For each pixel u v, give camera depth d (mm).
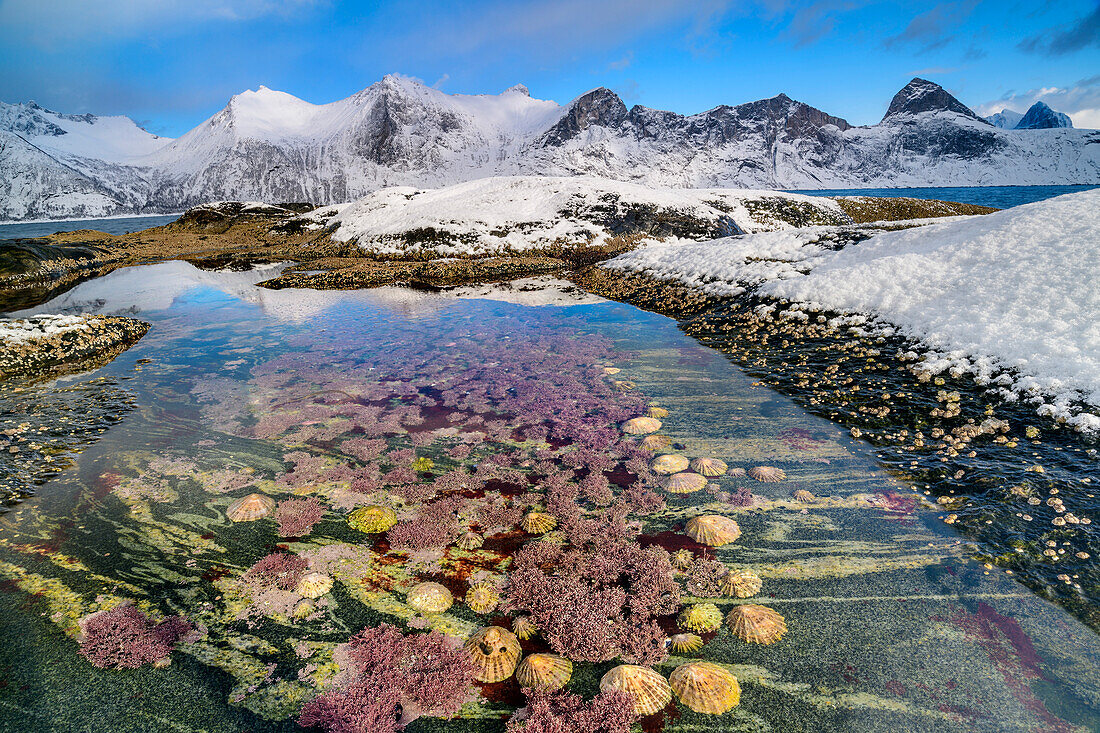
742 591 4875
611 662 4188
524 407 9750
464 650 4281
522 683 3975
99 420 9422
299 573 5277
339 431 8867
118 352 14234
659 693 3857
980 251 12711
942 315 10867
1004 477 6293
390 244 40781
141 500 6742
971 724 3525
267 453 8086
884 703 3729
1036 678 3846
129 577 5270
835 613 4582
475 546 5727
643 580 5051
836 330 12391
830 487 6629
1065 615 4379
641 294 20766
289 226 60875
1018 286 10484
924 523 5754
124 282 29297
